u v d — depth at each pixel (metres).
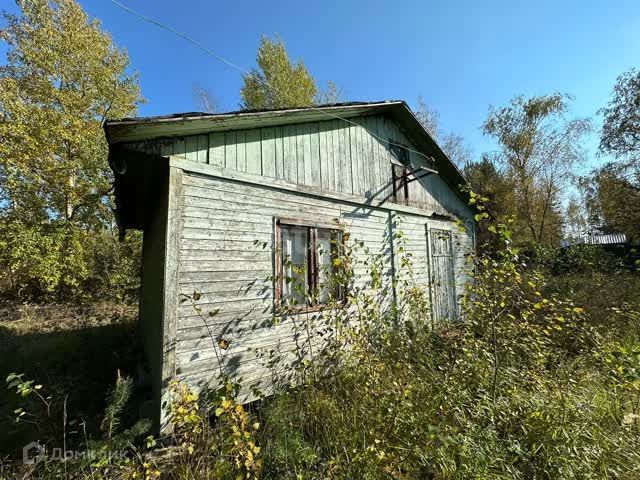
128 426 3.14
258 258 3.98
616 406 2.76
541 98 15.81
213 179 3.67
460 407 2.77
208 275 3.49
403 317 5.90
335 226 5.07
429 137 7.32
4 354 5.41
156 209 4.51
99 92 11.90
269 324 3.99
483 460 2.18
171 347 3.13
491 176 17.81
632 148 12.77
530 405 2.69
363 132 6.04
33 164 9.91
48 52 10.55
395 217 6.54
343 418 2.79
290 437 2.55
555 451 2.28
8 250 8.95
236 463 2.15
